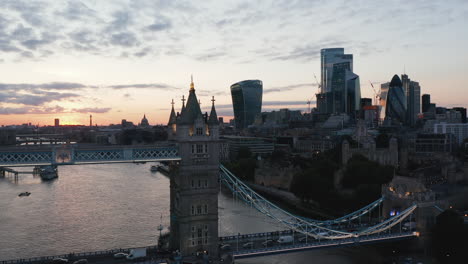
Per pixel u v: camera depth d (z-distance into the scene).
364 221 197.25
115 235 176.50
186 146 128.12
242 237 151.75
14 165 119.62
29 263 125.00
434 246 154.00
